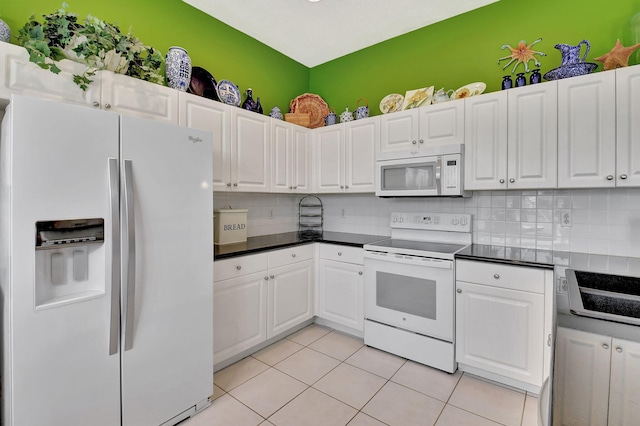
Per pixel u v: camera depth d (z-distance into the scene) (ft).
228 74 9.38
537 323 6.09
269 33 9.86
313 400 6.18
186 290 5.54
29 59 4.85
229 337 7.15
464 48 8.78
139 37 7.36
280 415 5.75
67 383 4.21
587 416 3.22
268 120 9.16
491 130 7.36
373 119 9.34
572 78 6.42
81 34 5.28
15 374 3.82
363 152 9.56
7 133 3.96
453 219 8.56
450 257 7.04
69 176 4.19
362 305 8.65
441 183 7.85
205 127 7.41
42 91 4.99
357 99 11.03
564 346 3.37
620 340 3.14
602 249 6.91
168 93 6.66
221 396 6.29
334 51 11.07
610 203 6.83
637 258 6.54
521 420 5.59
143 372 4.98
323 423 5.56
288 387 6.60
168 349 5.30
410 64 9.77
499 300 6.52
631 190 6.63
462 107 7.76
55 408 4.11
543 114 6.72
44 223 3.98
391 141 8.97
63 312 4.16
